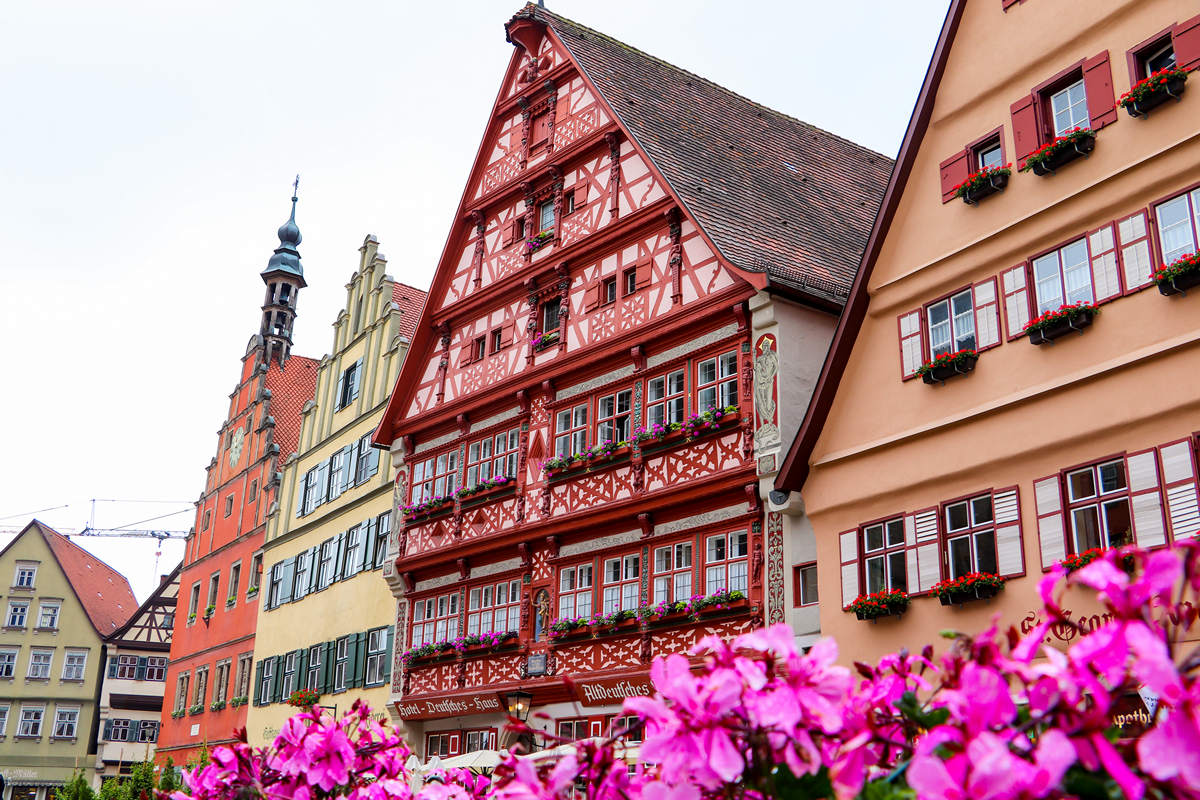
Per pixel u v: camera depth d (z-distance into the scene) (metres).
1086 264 14.66
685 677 3.44
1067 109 15.63
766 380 19.12
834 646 3.56
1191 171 13.63
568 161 25.11
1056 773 2.53
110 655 56.22
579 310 23.84
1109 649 2.70
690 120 25.81
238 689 37.88
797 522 18.33
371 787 6.31
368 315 34.56
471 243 27.98
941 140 17.31
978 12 17.19
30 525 59.25
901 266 17.44
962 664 3.15
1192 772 2.47
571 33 26.70
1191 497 12.77
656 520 20.89
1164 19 14.41
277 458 39.78
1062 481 14.24
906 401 16.72
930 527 15.84
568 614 22.36
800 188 25.94
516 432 25.09
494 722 23.83
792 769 3.29
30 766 54.62
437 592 26.23
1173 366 13.23
